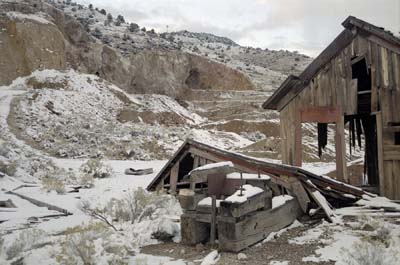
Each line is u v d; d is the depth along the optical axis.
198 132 37.09
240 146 34.12
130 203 8.35
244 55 128.62
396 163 10.04
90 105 39.09
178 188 11.91
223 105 52.72
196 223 6.69
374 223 6.80
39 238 6.42
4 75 40.28
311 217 8.06
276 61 115.12
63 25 52.34
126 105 42.88
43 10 51.16
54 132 29.73
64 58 46.97
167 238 7.05
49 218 9.34
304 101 11.70
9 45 42.47
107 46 54.56
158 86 55.75
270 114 45.66
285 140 12.00
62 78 41.59
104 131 31.81
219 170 7.16
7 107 31.98
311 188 8.35
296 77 11.52
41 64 43.25
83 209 10.06
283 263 5.30
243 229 6.09
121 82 53.28
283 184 8.34
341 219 7.81
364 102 11.98
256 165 9.07
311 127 38.59
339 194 9.28
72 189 14.11
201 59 62.53
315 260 5.33
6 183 14.75
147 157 27.28
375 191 11.41
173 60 58.28
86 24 73.31
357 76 13.43
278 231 7.08
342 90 10.99
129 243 6.33
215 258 5.67
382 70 10.26
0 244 5.65
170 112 42.62
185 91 58.50
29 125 29.98
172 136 33.84
